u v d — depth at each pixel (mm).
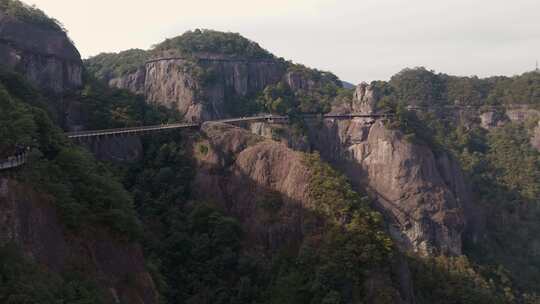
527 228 190250
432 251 166875
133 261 76938
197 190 128500
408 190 179375
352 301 90125
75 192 74188
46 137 81438
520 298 144500
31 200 64875
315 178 111062
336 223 99562
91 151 127750
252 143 133000
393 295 90875
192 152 138375
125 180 127438
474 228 186000
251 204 120312
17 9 145000
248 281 99375
